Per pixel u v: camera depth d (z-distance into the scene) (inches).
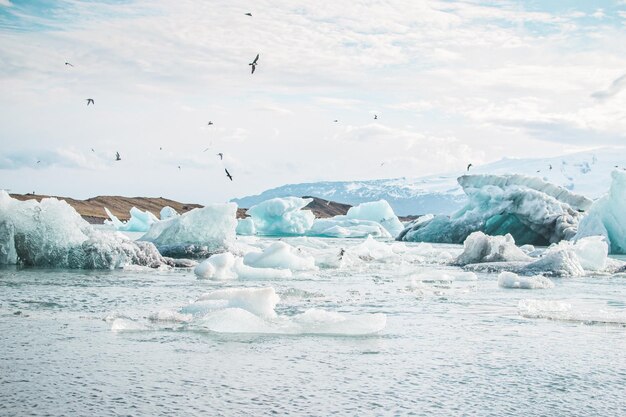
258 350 439.5
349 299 708.7
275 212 3070.9
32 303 621.6
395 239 2787.9
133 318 546.3
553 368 405.4
